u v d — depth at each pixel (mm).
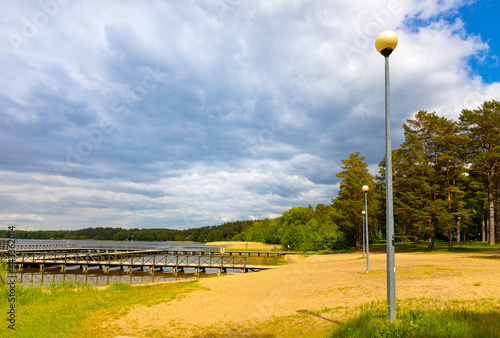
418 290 11078
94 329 8789
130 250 65000
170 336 8016
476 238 71562
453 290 10523
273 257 60625
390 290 7020
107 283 29984
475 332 6070
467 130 43000
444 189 39781
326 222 71938
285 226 99000
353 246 60656
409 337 6129
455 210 41031
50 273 39344
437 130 39469
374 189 60375
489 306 8266
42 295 14625
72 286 18328
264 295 13312
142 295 14750
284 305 11047
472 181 45281
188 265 39938
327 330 7586
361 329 6941
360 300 10578
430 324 6633
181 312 10797
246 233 139250
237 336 7754
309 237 66375
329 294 12297
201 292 15070
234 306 11445
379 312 8094
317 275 19031
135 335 8172
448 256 27828
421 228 40594
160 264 40406
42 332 8484
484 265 17703
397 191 44938
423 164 39188
